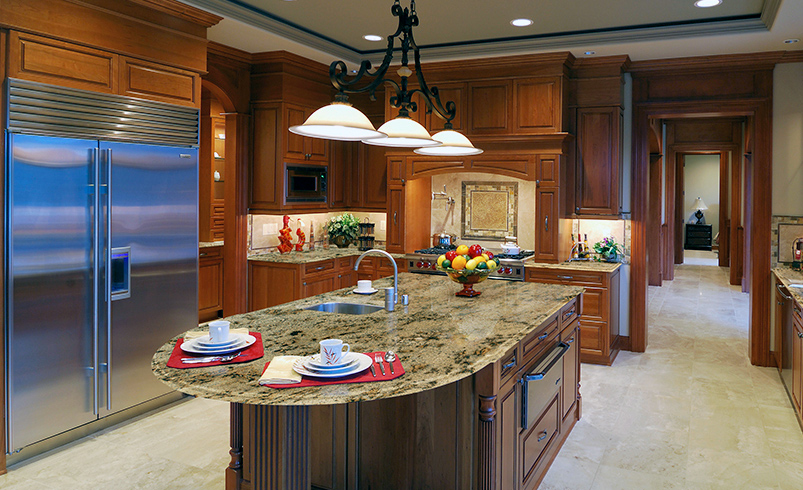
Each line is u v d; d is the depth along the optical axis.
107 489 2.95
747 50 4.94
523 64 5.32
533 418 2.88
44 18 3.15
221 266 6.41
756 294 5.19
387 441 2.57
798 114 4.99
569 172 5.57
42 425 3.31
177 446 3.46
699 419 3.94
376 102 6.13
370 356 2.18
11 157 3.06
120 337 3.66
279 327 2.69
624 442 3.57
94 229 3.46
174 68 3.92
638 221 5.59
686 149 10.02
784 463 3.27
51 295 3.29
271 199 5.62
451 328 2.66
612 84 5.33
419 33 4.98
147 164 3.76
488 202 6.33
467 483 2.40
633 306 5.67
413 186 6.18
